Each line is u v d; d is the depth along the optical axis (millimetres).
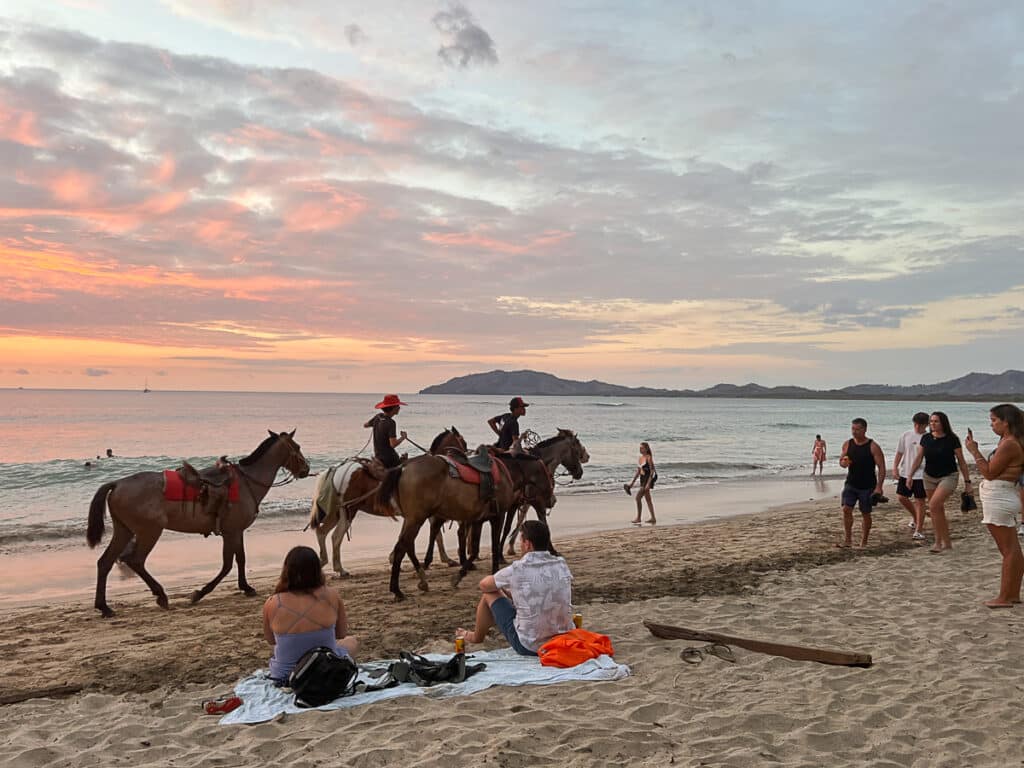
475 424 87000
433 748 4379
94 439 50062
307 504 18797
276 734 4707
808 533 13617
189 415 95688
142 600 9359
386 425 10258
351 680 5387
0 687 5801
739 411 166875
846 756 4277
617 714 4895
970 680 5520
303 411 120188
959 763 4156
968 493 11156
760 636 6895
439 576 10484
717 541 13117
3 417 84875
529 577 6121
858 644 6559
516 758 4219
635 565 10742
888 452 44844
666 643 6648
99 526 8266
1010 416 7539
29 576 11242
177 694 5566
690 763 4168
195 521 8820
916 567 9898
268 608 5508
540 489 10367
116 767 4273
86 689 5719
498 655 6121
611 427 81438
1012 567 7625
